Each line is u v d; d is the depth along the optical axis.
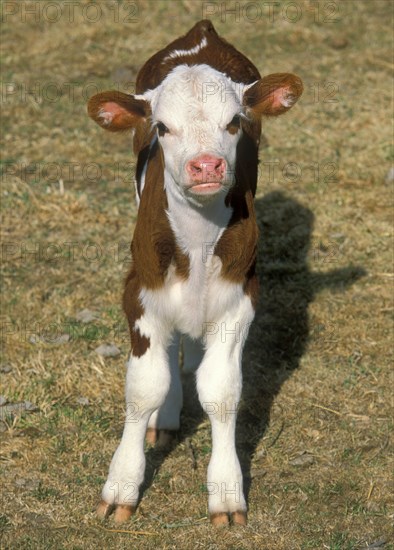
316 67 10.94
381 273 7.82
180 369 6.71
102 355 6.88
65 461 5.91
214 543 5.21
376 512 5.45
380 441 6.07
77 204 8.69
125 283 5.50
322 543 5.20
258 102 5.20
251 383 6.66
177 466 5.88
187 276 5.19
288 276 7.84
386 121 9.88
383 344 7.04
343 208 8.66
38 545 5.18
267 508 5.50
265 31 11.61
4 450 5.99
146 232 5.19
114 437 6.12
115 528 5.35
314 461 5.91
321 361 6.88
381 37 11.49
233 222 5.12
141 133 5.33
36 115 10.30
